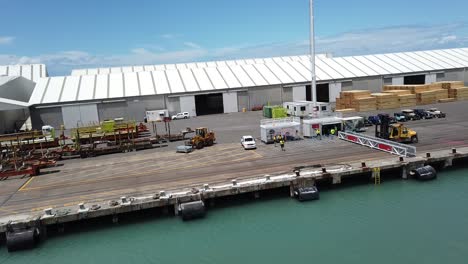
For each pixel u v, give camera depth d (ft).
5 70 353.92
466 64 339.36
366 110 243.40
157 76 302.86
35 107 247.70
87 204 93.76
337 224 87.10
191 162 131.64
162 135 188.24
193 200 94.73
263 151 141.38
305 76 307.17
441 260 70.85
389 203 96.53
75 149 159.84
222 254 77.20
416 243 77.00
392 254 73.51
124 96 264.11
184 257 77.30
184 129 215.92
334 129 164.04
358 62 342.44
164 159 140.05
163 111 262.26
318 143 149.89
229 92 283.18
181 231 88.33
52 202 97.09
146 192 100.27
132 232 89.10
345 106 260.62
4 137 157.28
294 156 129.80
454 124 173.27
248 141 149.89
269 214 94.48
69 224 93.30
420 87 265.13
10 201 99.55
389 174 117.08
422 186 106.63
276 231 85.56
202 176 112.06
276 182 101.24
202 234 86.28
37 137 183.32
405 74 318.45
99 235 88.58
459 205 93.04
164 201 93.30
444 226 83.10
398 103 248.32
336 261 72.18
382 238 79.71
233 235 84.99
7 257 80.48
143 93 270.05
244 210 97.60
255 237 83.41
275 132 156.56
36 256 80.48
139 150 163.84
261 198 104.32
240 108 288.51
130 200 93.25
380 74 313.32
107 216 94.43
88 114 258.16
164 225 91.56
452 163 120.98
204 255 77.36
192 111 278.05
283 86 292.81
